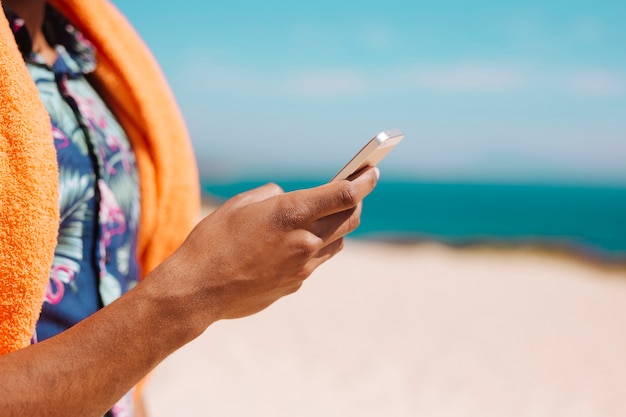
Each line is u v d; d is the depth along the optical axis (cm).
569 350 706
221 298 89
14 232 93
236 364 577
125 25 147
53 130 114
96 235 119
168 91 151
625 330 802
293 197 90
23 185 94
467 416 518
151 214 143
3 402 83
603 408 552
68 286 113
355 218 93
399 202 6028
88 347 87
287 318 747
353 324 748
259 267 89
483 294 971
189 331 89
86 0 137
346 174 97
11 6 118
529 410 539
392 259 1302
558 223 4784
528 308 900
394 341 693
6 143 94
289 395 524
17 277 93
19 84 95
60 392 85
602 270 1538
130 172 137
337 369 593
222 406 489
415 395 550
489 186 9381
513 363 652
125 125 143
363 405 522
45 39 132
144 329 87
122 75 141
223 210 93
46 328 109
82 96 130
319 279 1006
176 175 149
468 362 642
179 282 88
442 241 2647
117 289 125
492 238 3641
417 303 881
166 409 476
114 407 124
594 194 7925
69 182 113
